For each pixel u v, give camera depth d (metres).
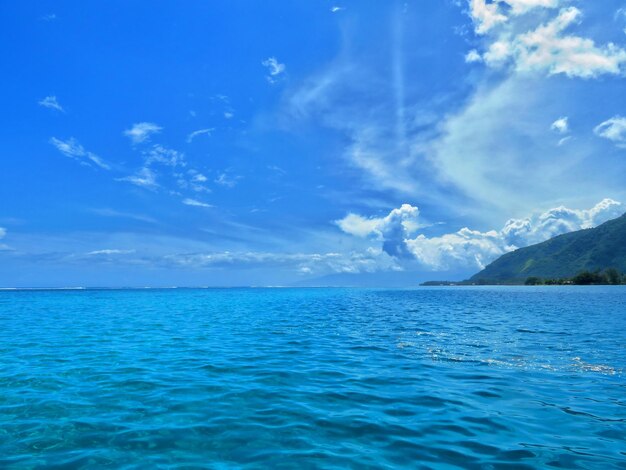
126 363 13.09
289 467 5.72
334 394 9.44
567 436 6.89
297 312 36.69
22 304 50.44
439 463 5.86
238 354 14.68
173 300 63.56
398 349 15.62
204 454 6.19
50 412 8.20
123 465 5.83
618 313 32.53
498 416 7.90
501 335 19.39
